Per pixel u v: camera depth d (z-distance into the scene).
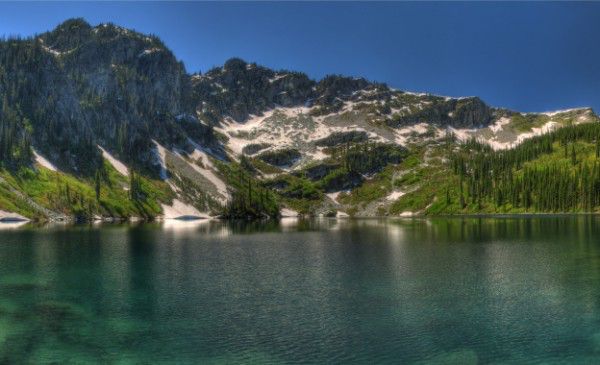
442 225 188.25
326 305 50.97
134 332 42.06
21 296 55.00
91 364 35.03
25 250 95.69
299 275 68.31
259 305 50.94
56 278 65.69
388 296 55.00
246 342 39.50
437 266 75.81
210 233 152.75
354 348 38.16
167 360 35.81
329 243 115.56
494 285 60.78
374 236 136.75
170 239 125.25
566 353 37.22
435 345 38.81
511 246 102.06
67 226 179.25
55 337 40.94
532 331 42.31
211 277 66.81
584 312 48.12
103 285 61.09
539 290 57.78
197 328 43.28
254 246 107.88
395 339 40.28
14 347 38.50
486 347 38.50
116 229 164.62
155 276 67.38
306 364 35.03
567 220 198.88
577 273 68.69
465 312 48.16
